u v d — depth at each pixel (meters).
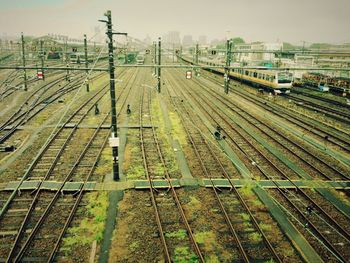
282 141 23.77
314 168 18.50
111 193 15.04
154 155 20.05
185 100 39.31
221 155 20.34
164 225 12.69
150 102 37.34
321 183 16.72
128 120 28.59
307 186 16.28
